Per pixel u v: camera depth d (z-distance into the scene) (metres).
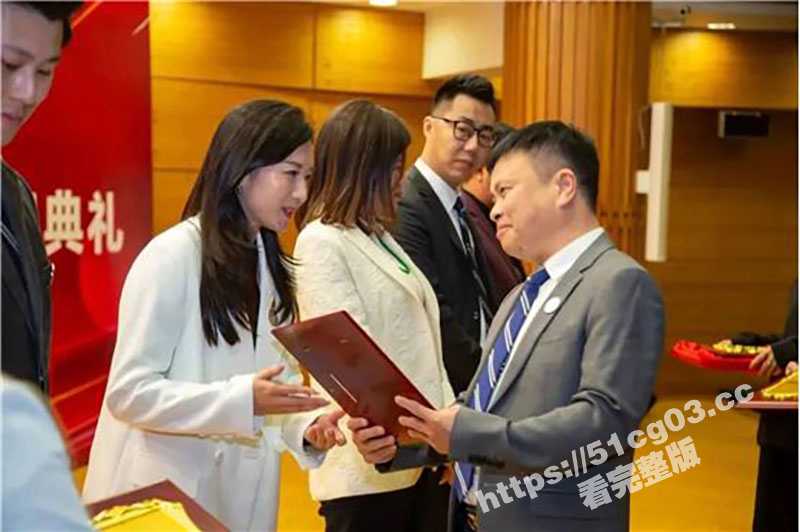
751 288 6.35
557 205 1.46
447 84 2.34
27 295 1.12
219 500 1.57
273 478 1.65
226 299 1.52
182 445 1.53
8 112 1.02
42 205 3.73
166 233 1.53
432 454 1.64
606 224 4.09
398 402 1.41
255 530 1.63
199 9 5.30
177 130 5.32
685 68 5.92
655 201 3.89
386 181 1.88
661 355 1.38
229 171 1.50
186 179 5.38
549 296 1.46
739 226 6.29
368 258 1.86
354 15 5.72
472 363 2.18
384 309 1.86
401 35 5.86
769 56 5.96
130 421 1.46
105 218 3.98
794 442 2.52
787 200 6.32
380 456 1.55
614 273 1.38
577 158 1.46
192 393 1.43
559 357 1.40
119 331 1.48
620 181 4.09
